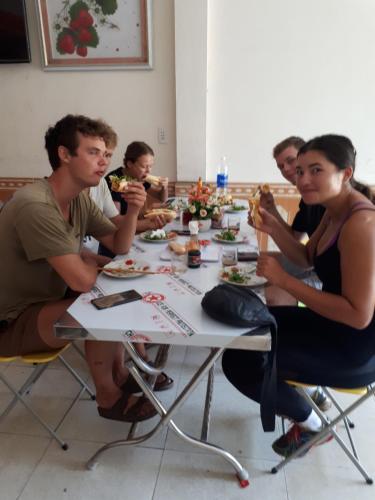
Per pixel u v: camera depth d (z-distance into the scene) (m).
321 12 2.73
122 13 2.85
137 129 3.14
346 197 1.20
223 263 1.50
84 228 1.63
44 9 2.89
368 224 1.03
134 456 1.47
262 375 1.28
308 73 2.87
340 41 2.78
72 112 3.16
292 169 1.92
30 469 1.42
